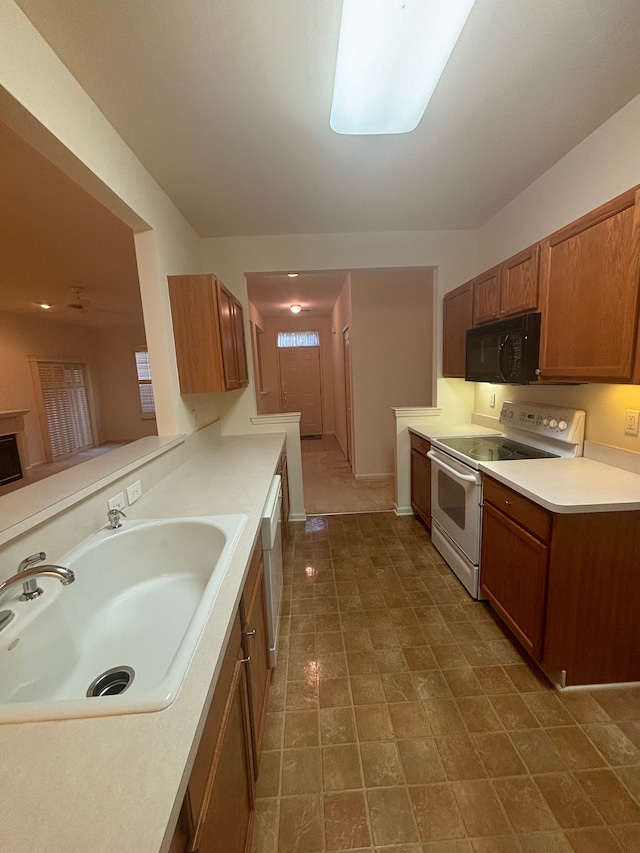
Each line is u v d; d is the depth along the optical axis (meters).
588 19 1.21
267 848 1.07
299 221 2.75
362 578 2.46
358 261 3.05
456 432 2.89
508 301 2.14
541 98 1.58
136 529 1.30
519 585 1.70
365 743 1.37
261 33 1.20
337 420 7.06
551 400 2.26
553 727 1.41
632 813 1.13
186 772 0.52
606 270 1.47
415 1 1.03
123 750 0.54
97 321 6.52
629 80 1.50
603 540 1.45
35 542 0.99
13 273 3.66
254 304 5.77
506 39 1.28
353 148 1.86
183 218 2.57
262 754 1.34
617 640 1.53
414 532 3.13
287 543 2.93
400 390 4.52
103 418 7.45
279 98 1.49
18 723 0.58
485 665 1.71
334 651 1.83
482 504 2.05
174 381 2.22
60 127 1.26
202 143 1.77
